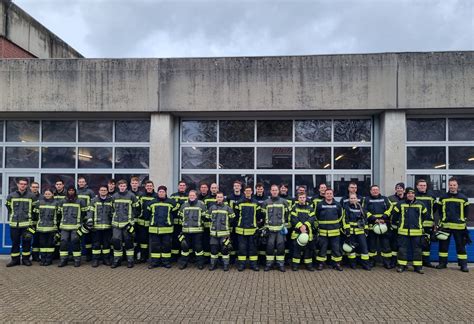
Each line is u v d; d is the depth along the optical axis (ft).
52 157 34.06
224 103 30.81
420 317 17.48
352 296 20.51
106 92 31.53
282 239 26.48
